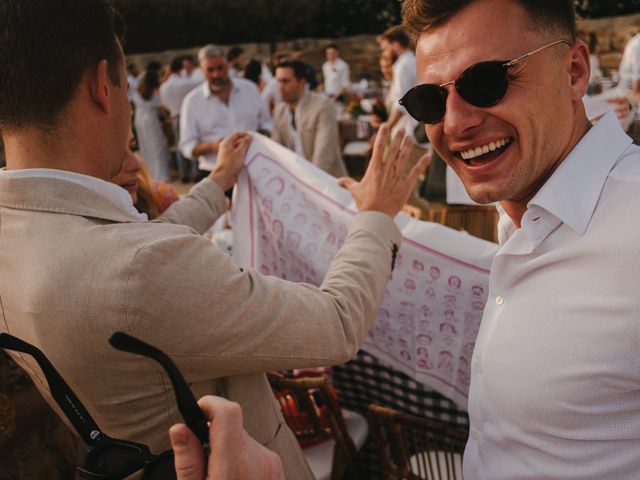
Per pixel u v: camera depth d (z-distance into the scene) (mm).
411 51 5953
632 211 898
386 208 1455
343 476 2357
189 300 990
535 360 969
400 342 1891
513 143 998
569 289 942
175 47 20719
